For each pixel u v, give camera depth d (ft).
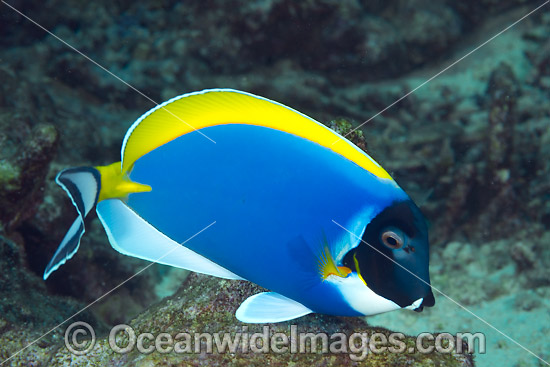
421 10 23.68
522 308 14.67
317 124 4.52
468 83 23.13
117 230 4.94
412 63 24.11
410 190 18.31
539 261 15.69
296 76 21.86
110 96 20.65
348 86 23.06
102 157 17.81
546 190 17.66
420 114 22.08
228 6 21.06
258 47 21.77
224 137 4.61
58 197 13.99
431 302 4.76
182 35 21.71
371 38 22.04
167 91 20.83
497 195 17.71
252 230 4.68
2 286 9.93
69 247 4.50
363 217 4.61
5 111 14.47
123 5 21.74
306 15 21.08
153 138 4.70
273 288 5.02
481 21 25.53
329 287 4.83
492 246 17.20
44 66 20.07
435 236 18.37
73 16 20.80
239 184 4.62
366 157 4.58
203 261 5.13
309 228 4.63
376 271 4.70
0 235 11.02
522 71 23.17
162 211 4.83
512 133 18.03
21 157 11.12
